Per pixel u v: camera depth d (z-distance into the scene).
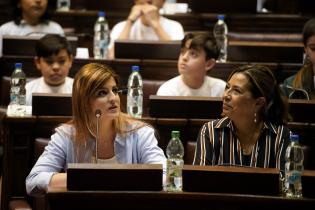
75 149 5.45
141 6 10.50
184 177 4.62
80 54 9.41
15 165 6.91
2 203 6.90
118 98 5.39
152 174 4.61
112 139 5.49
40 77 8.94
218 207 4.58
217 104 6.96
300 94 7.91
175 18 11.55
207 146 5.66
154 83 8.75
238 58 9.28
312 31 7.96
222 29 10.31
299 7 12.52
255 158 5.59
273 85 5.65
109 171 4.59
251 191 4.59
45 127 6.93
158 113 7.00
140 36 10.47
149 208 4.61
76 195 4.54
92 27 11.79
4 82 8.84
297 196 4.61
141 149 5.50
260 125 5.68
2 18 11.61
